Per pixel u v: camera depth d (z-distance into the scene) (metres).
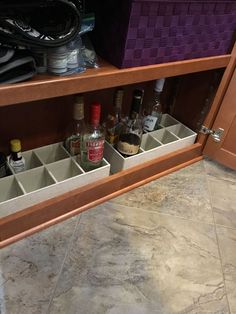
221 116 1.14
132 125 1.08
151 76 0.82
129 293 0.78
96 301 0.76
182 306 0.77
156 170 1.15
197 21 0.83
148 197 1.08
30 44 0.57
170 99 1.33
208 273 0.86
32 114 0.95
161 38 0.78
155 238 0.94
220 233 0.99
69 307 0.73
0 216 0.81
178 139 1.19
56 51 0.62
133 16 0.69
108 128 1.07
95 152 0.94
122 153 1.03
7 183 0.88
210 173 1.24
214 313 0.77
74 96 0.92
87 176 0.94
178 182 1.17
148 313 0.75
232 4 0.88
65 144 1.05
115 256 0.87
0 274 0.78
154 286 0.81
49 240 0.88
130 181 1.08
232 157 1.20
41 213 0.88
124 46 0.72
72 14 0.60
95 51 0.81
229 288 0.83
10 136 0.95
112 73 0.73
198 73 1.15
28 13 0.60
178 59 0.88
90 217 0.97
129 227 0.96
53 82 0.64
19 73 0.60
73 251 0.86
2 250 0.84
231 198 1.13
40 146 1.05
